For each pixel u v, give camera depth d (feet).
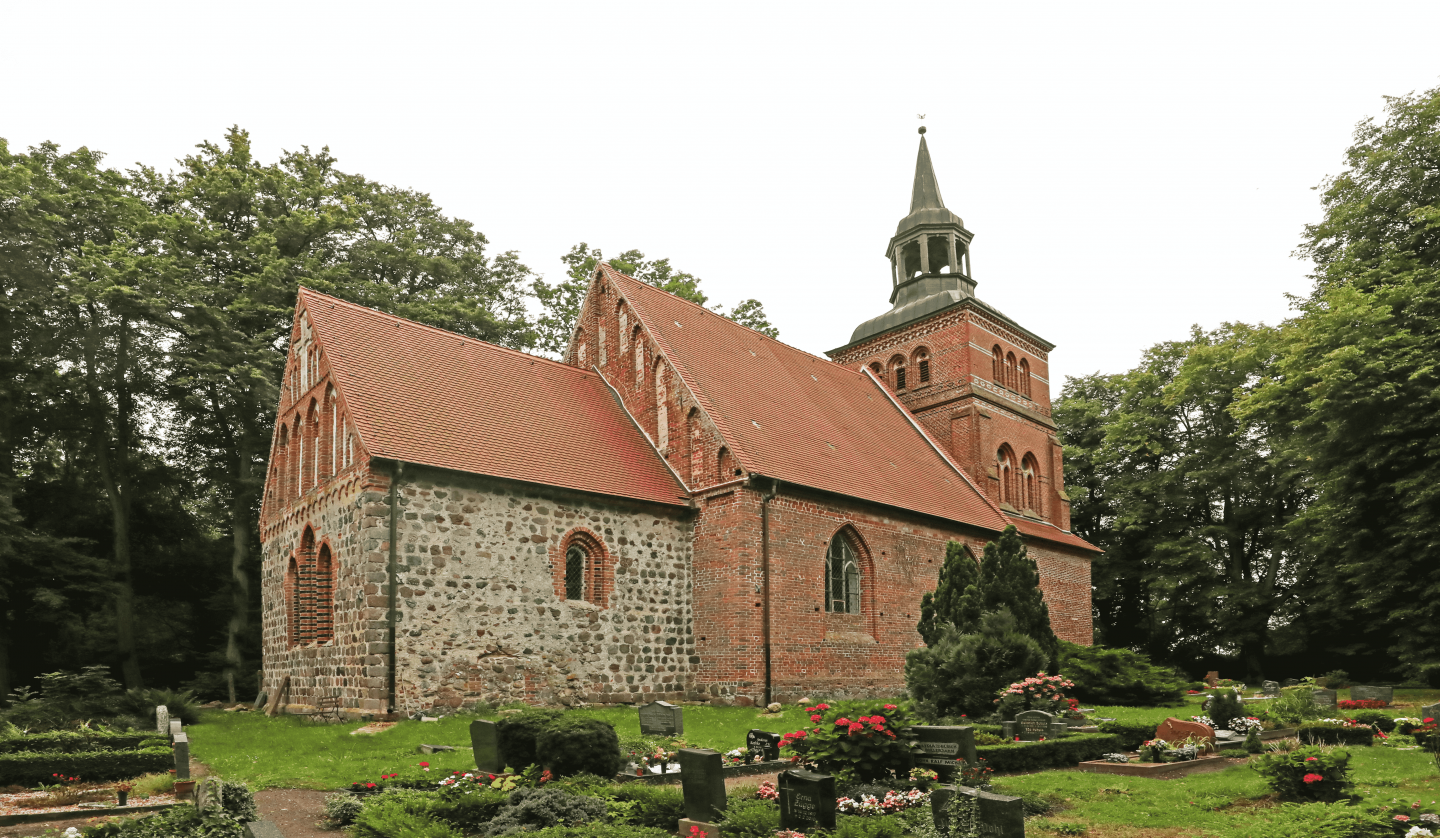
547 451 78.28
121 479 105.81
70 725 63.00
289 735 59.11
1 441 98.94
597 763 41.11
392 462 65.67
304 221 110.42
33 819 36.86
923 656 62.49
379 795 37.86
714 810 33.04
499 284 136.98
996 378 130.41
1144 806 37.24
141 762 47.57
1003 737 52.54
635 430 91.30
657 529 81.51
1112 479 163.53
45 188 101.24
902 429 121.08
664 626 80.23
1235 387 139.13
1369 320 99.14
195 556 114.42
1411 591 98.94
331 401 74.64
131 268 95.30
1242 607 142.10
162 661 109.60
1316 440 105.09
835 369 123.13
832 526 87.30
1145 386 157.38
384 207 126.93
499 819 33.60
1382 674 126.31
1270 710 66.74
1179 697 82.33
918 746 41.78
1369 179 115.24
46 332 100.42
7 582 87.56
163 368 106.32
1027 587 66.39
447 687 65.87
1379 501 101.04
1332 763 36.63
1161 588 145.28
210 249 110.01
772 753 48.37
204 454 117.29
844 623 87.15
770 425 91.56
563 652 72.90
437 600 66.54
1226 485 144.15
